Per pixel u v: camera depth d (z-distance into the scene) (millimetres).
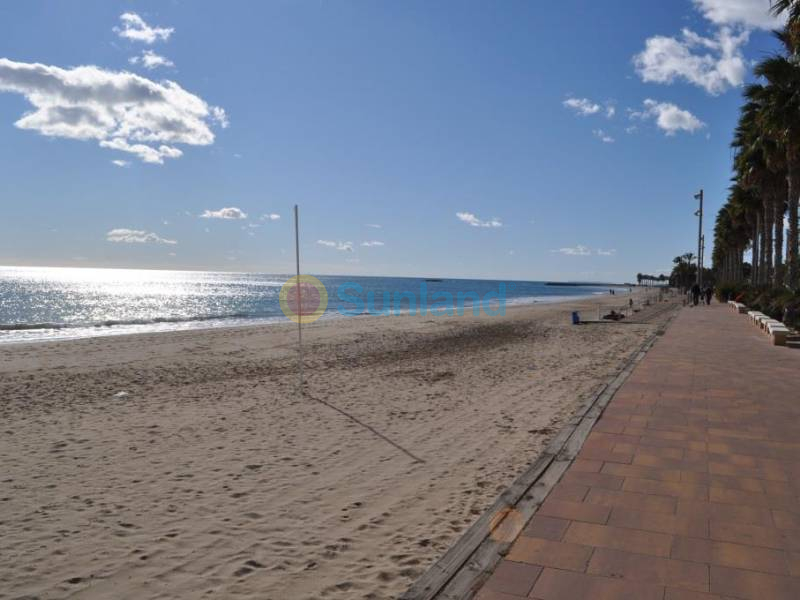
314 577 3727
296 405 9219
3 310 40500
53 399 9633
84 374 12305
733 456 5633
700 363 12000
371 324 27578
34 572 3785
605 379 11250
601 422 6988
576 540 3812
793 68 20109
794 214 25328
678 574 3355
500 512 4285
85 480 5613
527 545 3748
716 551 3645
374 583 3637
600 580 3293
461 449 6727
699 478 4996
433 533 4383
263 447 6809
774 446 5961
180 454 6496
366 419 8266
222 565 3895
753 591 3166
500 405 9195
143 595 3514
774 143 26234
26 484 5484
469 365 13945
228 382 11430
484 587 3238
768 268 34406
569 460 5508
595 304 55531
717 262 95188
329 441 7086
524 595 3139
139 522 4609
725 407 7797
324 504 5016
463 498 5133
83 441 7012
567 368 13156
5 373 12328
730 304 38656
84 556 4020
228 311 43625
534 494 4633
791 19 14734
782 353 13695
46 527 4500
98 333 24344
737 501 4473
